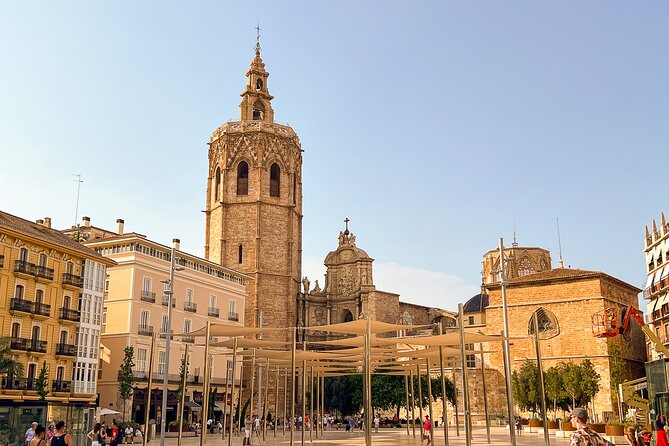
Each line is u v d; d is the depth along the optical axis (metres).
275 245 95.81
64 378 54.50
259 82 108.44
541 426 56.72
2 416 35.62
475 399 76.56
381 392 79.31
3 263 49.62
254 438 52.47
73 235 72.19
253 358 52.66
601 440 10.22
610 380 67.31
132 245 67.06
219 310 79.88
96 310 58.84
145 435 37.56
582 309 70.75
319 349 99.19
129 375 61.09
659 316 69.94
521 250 104.94
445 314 111.06
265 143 98.00
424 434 46.44
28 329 51.31
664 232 70.31
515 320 74.69
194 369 73.75
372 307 98.81
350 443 43.75
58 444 15.68
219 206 96.50
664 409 42.31
